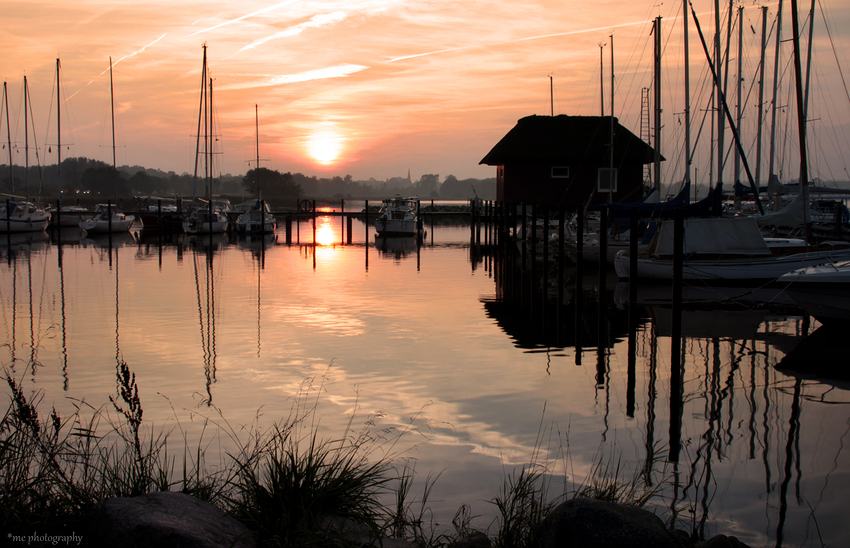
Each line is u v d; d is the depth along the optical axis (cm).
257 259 3062
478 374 1136
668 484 711
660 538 475
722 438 845
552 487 700
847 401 993
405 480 714
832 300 1409
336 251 3500
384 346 1343
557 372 1152
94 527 425
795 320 1634
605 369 1176
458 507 654
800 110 1942
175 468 718
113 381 1085
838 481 717
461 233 4875
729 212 3369
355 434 848
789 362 1224
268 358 1241
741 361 1232
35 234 4509
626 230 2741
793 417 923
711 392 1038
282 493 509
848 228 3062
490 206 4353
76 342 1369
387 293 2053
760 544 593
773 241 2228
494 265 2864
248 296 1978
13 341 1375
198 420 894
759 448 816
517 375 1131
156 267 2708
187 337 1419
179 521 427
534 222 2886
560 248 2456
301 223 6300
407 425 886
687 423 897
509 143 4122
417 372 1148
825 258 1997
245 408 950
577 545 477
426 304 1856
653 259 2198
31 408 547
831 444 820
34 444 536
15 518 459
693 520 632
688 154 2550
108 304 1827
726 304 1873
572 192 4078
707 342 1390
